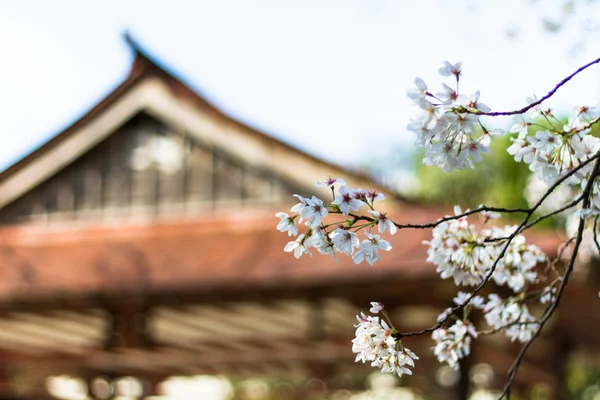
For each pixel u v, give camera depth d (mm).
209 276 7312
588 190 1893
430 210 7879
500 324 2328
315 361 9172
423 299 6789
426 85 1725
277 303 7934
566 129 1933
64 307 7738
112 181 9555
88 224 9422
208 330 9461
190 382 17531
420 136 1741
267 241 7902
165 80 9305
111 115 9453
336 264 6879
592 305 7609
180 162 9344
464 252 2197
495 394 11539
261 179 8984
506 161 11602
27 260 8508
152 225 8930
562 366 9516
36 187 9734
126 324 7730
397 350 1880
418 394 11281
